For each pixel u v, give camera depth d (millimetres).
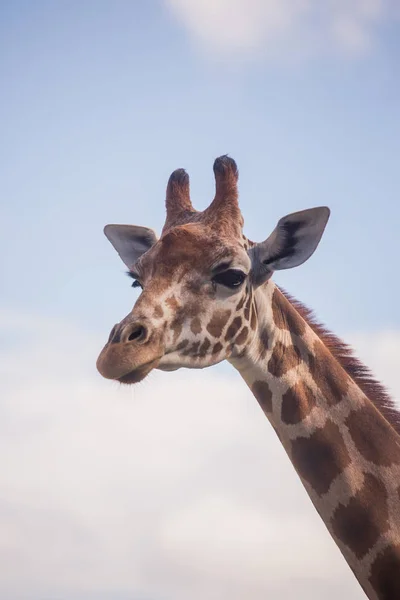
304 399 19234
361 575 18203
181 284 18469
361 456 18703
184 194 20703
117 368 17250
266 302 19656
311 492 18812
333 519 18516
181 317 18281
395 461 18688
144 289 18438
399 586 17797
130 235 21438
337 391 19359
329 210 18969
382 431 18969
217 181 19812
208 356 18656
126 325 17688
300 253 19359
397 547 17969
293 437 19078
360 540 18172
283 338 19609
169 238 18906
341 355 20172
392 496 18328
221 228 19141
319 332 20406
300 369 19484
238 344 19016
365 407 19203
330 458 18734
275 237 19391
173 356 18328
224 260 18609
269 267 19469
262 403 19547
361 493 18391
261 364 19359
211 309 18547
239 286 18781
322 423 19031
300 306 20750
